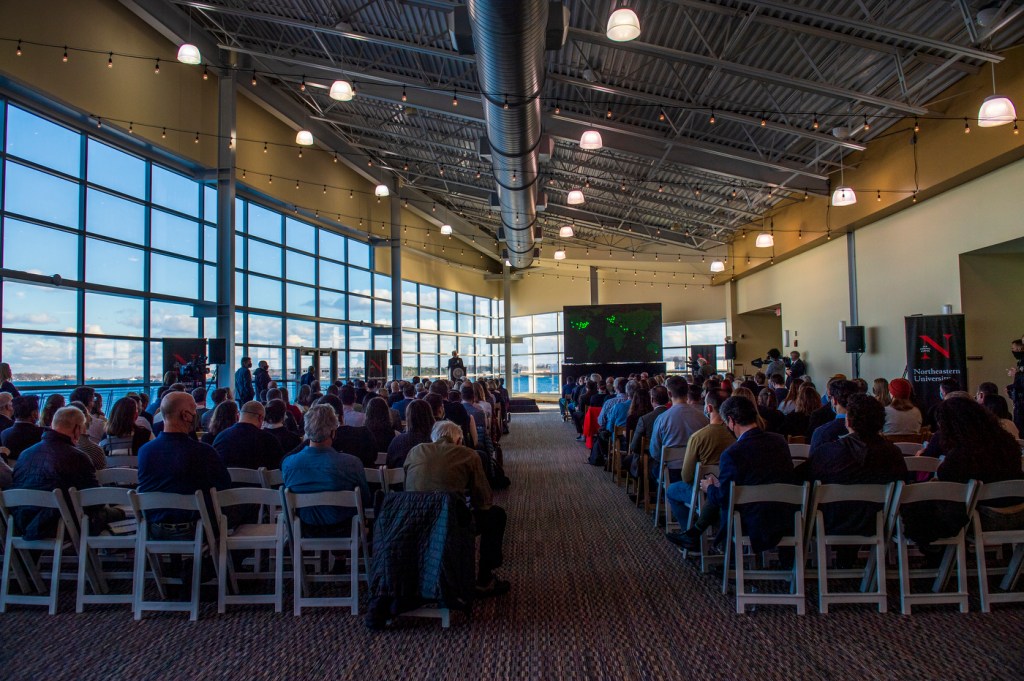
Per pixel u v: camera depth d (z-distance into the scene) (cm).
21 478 354
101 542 347
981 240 870
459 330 2420
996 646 286
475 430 581
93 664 284
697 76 878
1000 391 922
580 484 715
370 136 1473
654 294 2275
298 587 339
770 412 559
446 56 869
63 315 893
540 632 313
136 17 968
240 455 412
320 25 875
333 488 344
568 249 2055
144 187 1041
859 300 1215
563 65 895
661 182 1357
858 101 879
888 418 493
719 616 328
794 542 334
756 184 1266
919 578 377
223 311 1106
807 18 700
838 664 272
